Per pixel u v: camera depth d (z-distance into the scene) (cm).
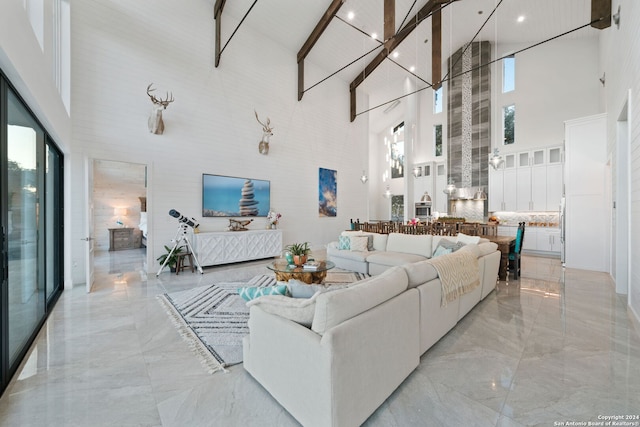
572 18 628
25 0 252
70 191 416
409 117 980
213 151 595
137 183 861
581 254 550
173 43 537
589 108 704
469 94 869
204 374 204
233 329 278
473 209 874
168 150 533
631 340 251
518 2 612
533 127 779
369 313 160
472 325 285
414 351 201
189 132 559
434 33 583
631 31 315
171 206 538
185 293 391
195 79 567
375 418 159
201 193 577
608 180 518
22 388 187
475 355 226
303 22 662
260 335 183
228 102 618
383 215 1288
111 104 467
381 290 177
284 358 161
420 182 1016
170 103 534
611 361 216
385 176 1031
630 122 324
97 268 552
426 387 186
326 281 460
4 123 195
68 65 410
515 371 204
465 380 194
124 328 279
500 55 839
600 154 525
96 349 239
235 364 217
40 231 297
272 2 599
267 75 690
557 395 177
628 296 329
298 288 187
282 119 723
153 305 343
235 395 180
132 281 455
